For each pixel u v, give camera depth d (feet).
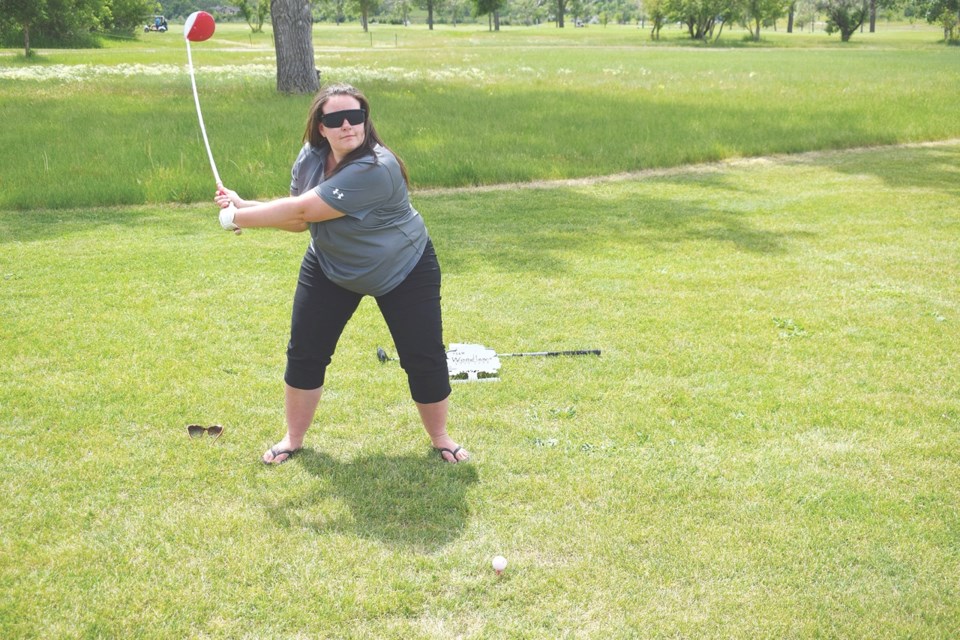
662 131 49.01
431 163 38.01
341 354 17.58
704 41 224.94
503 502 12.29
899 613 10.07
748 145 46.32
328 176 11.82
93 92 67.36
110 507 12.03
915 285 22.88
